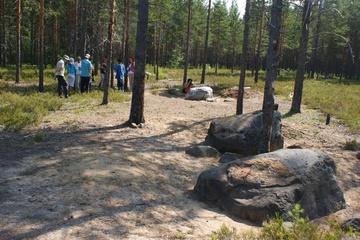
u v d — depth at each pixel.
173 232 4.43
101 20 21.97
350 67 50.09
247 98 19.97
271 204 5.27
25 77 22.72
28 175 5.74
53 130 8.89
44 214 4.47
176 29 46.03
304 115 14.62
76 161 6.50
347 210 6.24
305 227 4.34
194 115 13.16
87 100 13.75
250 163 6.00
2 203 4.68
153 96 18.83
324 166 6.24
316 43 39.94
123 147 7.88
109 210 4.79
